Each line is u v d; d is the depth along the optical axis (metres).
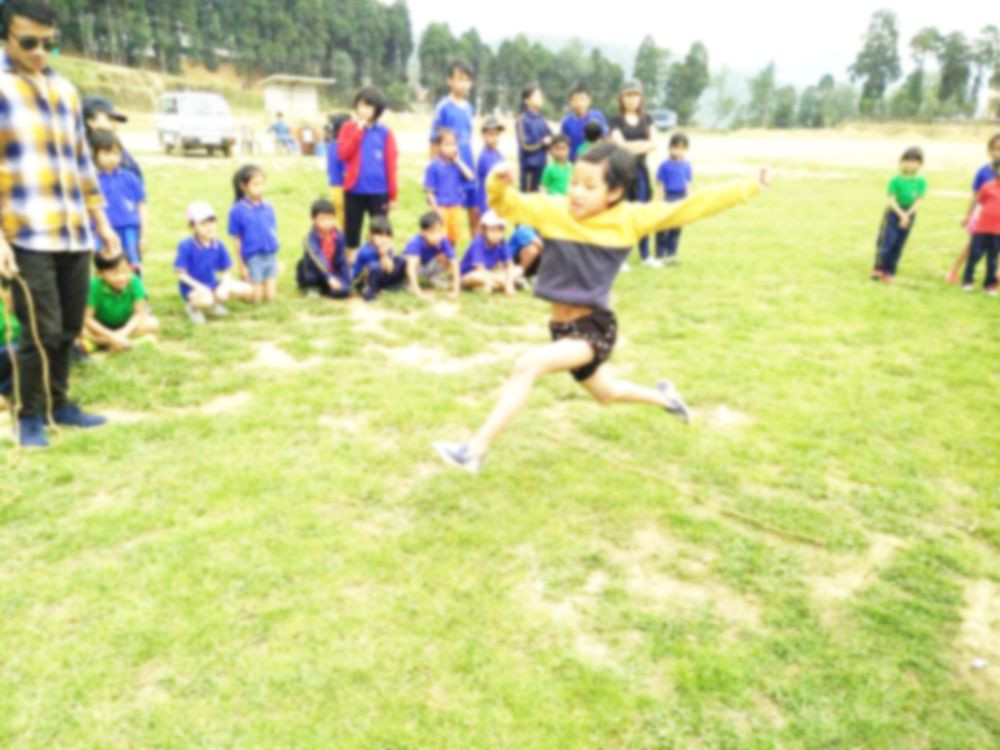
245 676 2.48
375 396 4.73
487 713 2.39
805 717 2.45
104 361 5.11
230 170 16.55
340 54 106.25
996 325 6.84
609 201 2.96
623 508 3.58
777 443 4.34
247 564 3.02
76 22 82.06
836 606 3.00
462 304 7.08
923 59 104.56
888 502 3.75
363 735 2.28
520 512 3.51
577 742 2.31
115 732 2.26
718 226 12.48
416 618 2.79
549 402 4.76
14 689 2.39
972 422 4.69
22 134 3.75
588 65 122.25
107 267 5.16
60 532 3.20
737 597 3.03
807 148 44.94
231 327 6.10
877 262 8.45
